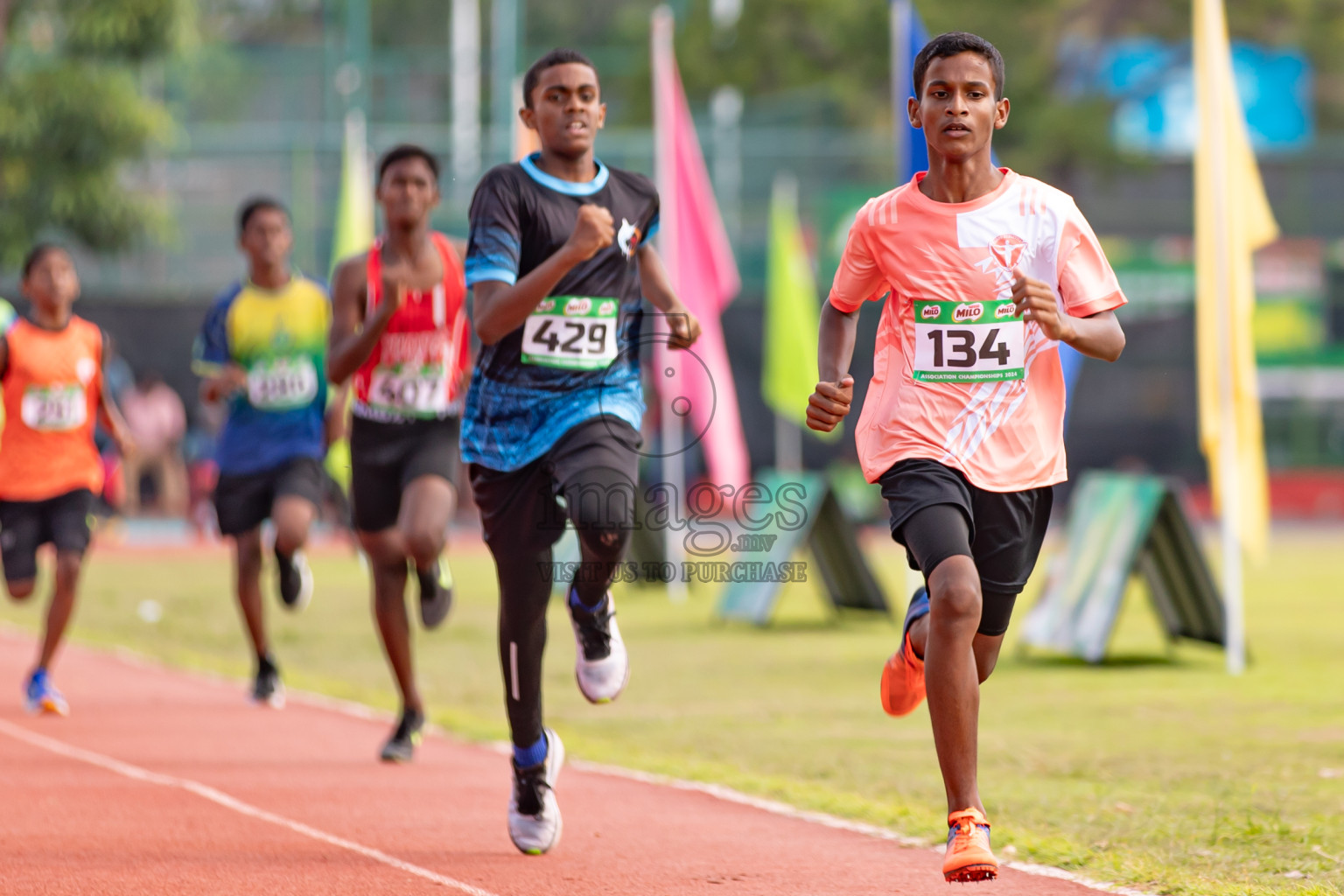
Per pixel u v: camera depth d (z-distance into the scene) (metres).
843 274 14.99
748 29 128.62
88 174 87.88
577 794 20.34
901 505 14.22
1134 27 131.25
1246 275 33.94
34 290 27.77
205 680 32.03
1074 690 30.58
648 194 17.02
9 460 27.52
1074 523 38.03
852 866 16.34
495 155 98.50
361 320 22.94
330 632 41.44
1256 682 31.78
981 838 13.22
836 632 43.00
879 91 129.50
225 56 103.06
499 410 16.38
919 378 14.48
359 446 22.64
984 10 125.31
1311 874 15.58
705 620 46.44
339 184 95.38
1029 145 120.50
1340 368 102.19
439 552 21.94
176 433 84.25
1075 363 38.75
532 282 15.33
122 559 64.62
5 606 46.75
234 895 15.12
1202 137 34.00
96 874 15.94
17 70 88.62
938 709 13.47
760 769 22.72
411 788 20.78
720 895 15.16
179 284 92.94
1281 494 100.19
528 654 16.55
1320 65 133.88
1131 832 17.70
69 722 26.27
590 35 136.00
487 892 15.27
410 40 130.50
